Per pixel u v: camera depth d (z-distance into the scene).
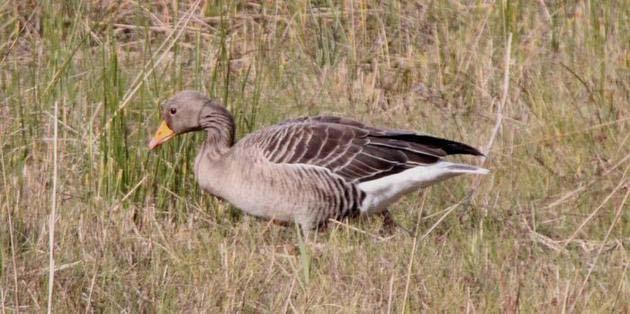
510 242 11.55
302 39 16.73
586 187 12.80
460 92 15.76
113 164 12.52
